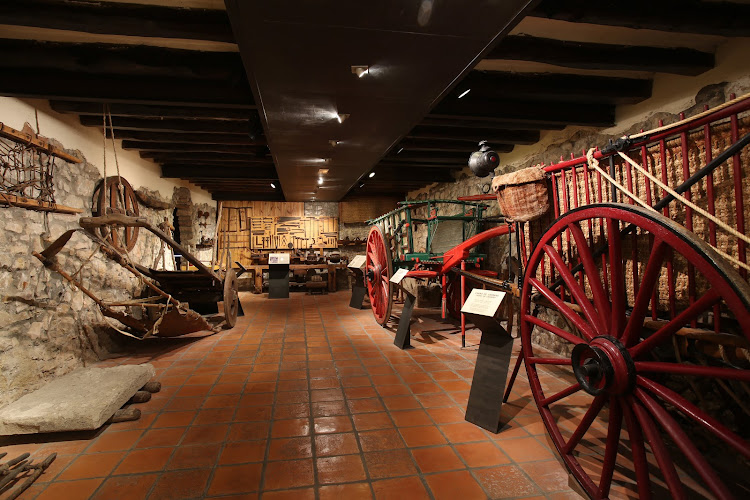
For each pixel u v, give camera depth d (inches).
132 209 191.5
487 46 87.3
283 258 319.3
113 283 162.2
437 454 80.0
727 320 68.5
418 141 190.4
